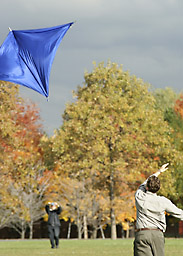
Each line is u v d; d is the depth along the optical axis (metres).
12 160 66.56
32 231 86.38
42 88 16.08
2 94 60.19
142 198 14.59
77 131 64.25
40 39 16.20
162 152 67.75
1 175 66.25
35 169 75.44
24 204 74.88
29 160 72.69
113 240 57.12
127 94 67.62
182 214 14.43
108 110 65.44
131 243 48.25
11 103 60.53
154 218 14.45
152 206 14.45
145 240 14.31
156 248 14.34
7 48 16.09
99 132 63.91
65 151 66.94
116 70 67.69
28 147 74.38
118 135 64.44
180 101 87.50
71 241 56.00
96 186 69.25
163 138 67.44
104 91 66.88
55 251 37.19
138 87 67.56
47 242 55.25
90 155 64.62
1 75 15.87
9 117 61.38
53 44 16.12
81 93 67.94
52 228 41.28
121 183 69.12
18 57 16.16
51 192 78.75
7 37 16.12
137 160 65.81
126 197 72.12
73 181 74.56
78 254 33.56
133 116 65.00
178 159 68.06
